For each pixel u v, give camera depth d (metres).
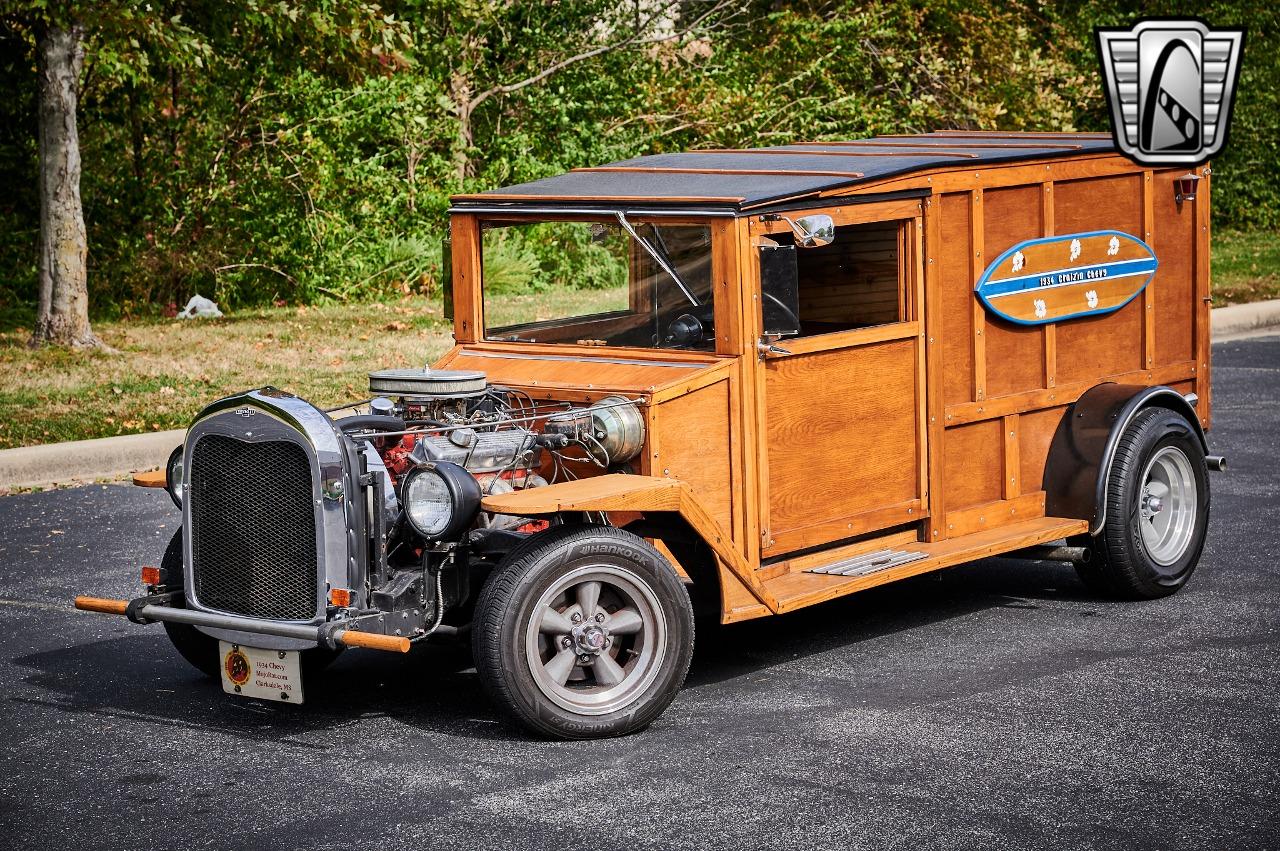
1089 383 6.99
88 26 12.84
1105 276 6.99
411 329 14.98
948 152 6.65
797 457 5.82
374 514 5.16
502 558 5.26
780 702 5.46
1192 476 6.97
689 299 5.67
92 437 10.38
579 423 5.27
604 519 5.28
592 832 4.27
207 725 5.37
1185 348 7.48
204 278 17.80
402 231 18.75
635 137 20.64
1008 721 5.16
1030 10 24.50
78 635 6.61
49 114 13.79
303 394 11.52
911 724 5.16
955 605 6.86
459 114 19.89
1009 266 6.53
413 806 4.51
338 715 5.46
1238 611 6.57
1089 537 6.75
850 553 6.12
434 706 5.55
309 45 15.00
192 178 17.80
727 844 4.16
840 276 6.36
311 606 5.11
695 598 5.97
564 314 6.07
